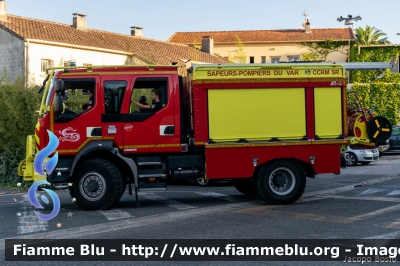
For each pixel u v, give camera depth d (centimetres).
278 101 1102
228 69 1083
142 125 1066
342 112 1127
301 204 1119
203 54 4122
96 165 1048
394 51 4241
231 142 1083
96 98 1054
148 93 1082
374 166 2189
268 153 1102
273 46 4741
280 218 948
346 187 1432
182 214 1014
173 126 1078
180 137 1083
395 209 1020
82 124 1045
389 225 862
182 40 4981
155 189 1084
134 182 1073
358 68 1305
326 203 1126
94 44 3189
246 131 1090
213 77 1076
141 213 1028
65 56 2981
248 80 1088
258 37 4822
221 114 1080
